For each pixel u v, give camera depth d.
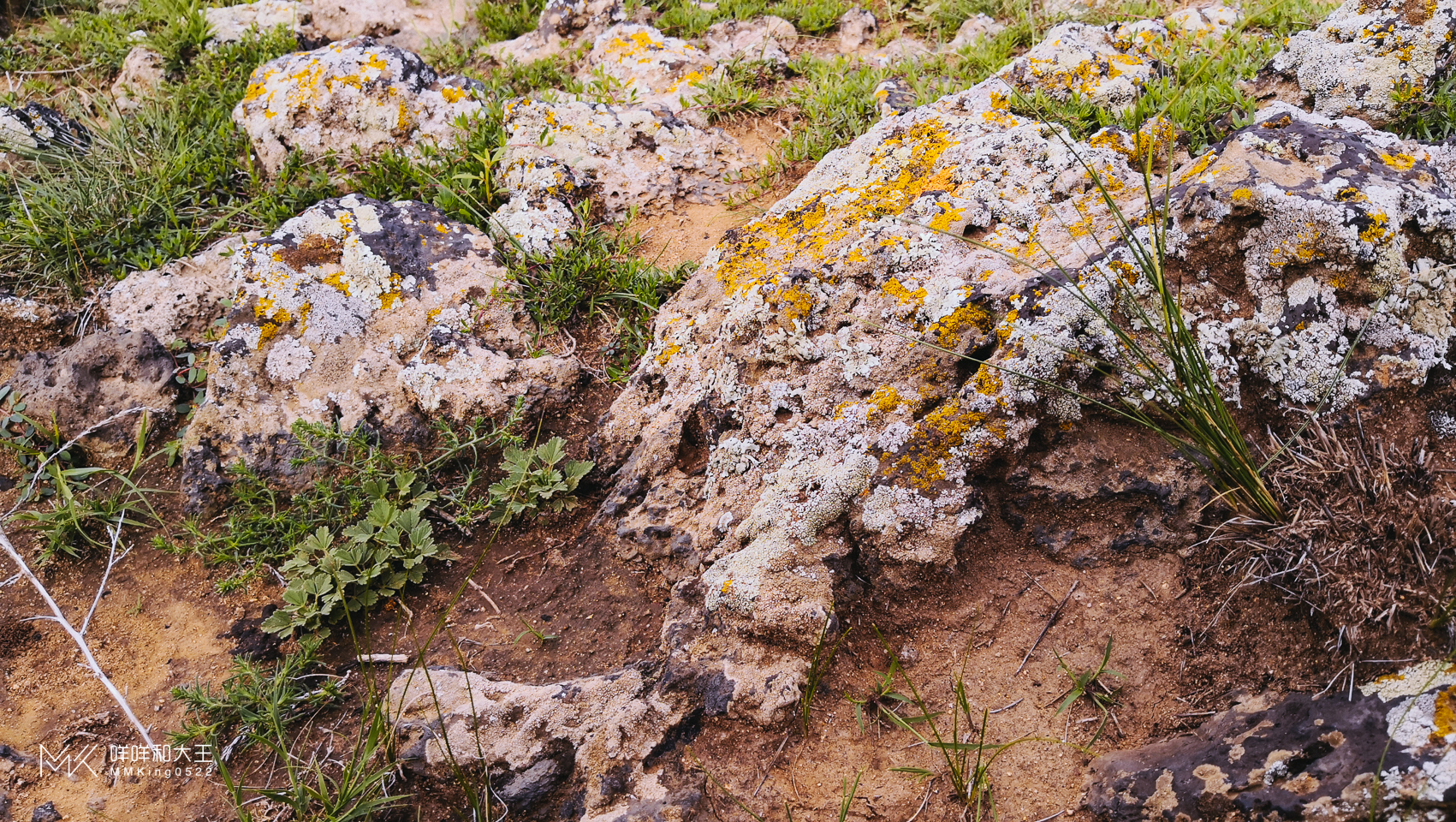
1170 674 2.20
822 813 2.11
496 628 2.62
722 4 4.68
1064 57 3.48
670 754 2.22
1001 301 2.44
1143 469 2.34
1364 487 2.08
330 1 4.79
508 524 2.85
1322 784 1.80
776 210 3.02
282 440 2.94
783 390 2.57
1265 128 2.55
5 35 5.09
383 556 2.70
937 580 2.35
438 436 2.99
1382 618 1.93
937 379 2.46
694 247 3.50
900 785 2.12
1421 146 2.59
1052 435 2.38
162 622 2.72
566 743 2.23
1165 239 2.39
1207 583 2.25
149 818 2.32
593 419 3.05
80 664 2.63
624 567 2.66
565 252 3.34
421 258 3.26
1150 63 3.53
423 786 2.24
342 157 3.78
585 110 3.76
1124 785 2.01
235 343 3.03
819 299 2.63
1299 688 2.03
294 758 2.38
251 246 3.22
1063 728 2.18
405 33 4.85
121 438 3.12
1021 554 2.39
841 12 4.62
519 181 3.58
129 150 3.86
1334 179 2.33
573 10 4.68
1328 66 3.21
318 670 2.57
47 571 2.85
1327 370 2.28
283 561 2.83
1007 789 2.10
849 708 2.26
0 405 3.15
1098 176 2.74
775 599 2.30
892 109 3.73
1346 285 2.29
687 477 2.69
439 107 3.82
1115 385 2.35
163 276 3.40
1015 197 2.76
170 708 2.53
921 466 2.35
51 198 3.63
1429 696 1.80
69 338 3.41
